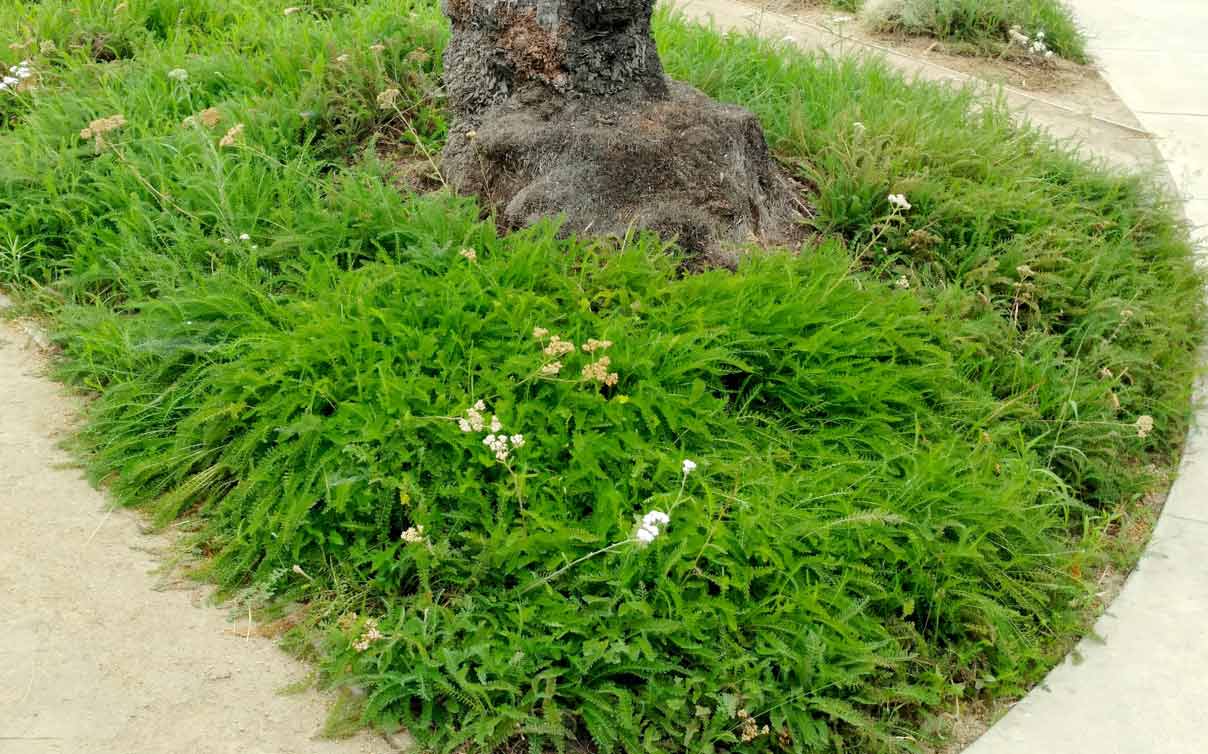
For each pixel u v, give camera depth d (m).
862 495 2.06
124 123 2.79
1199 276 2.96
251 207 2.58
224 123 2.84
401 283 2.29
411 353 2.12
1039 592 2.06
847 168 2.92
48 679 1.77
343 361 2.12
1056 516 2.25
